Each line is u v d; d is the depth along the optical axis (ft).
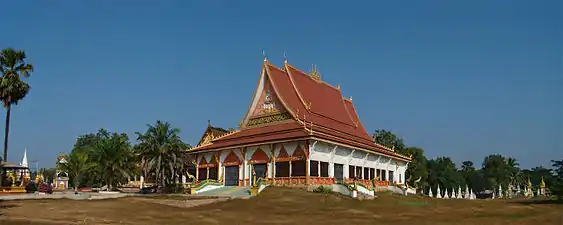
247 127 182.39
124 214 96.37
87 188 229.66
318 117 184.24
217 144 180.65
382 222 89.66
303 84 194.39
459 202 139.44
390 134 298.56
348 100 239.30
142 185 228.02
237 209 107.45
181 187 200.03
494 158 402.93
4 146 164.66
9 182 169.89
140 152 199.00
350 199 130.82
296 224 87.04
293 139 151.02
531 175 410.31
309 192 138.00
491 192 368.89
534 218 92.32
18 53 169.99
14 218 85.35
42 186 162.91
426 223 88.02
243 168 168.14
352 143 171.83
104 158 199.31
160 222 87.40
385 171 206.59
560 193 143.74
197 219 92.22
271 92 176.86
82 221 84.94
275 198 124.98
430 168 331.77
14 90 164.96
